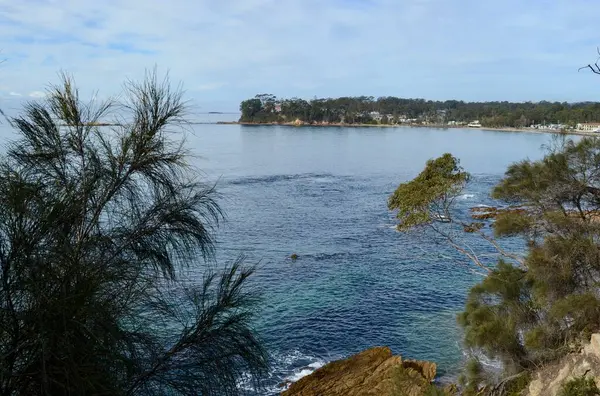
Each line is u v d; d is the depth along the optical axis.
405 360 14.80
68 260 3.16
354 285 22.11
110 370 3.15
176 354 3.80
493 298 10.85
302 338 17.20
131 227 3.97
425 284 22.34
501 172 59.41
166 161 4.16
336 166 66.44
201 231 4.34
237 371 4.02
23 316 2.88
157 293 4.01
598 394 7.75
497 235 12.04
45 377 2.71
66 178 3.81
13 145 3.77
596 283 9.24
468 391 10.94
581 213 11.24
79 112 3.98
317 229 31.72
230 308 4.13
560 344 9.65
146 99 4.08
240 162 68.06
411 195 19.17
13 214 3.13
